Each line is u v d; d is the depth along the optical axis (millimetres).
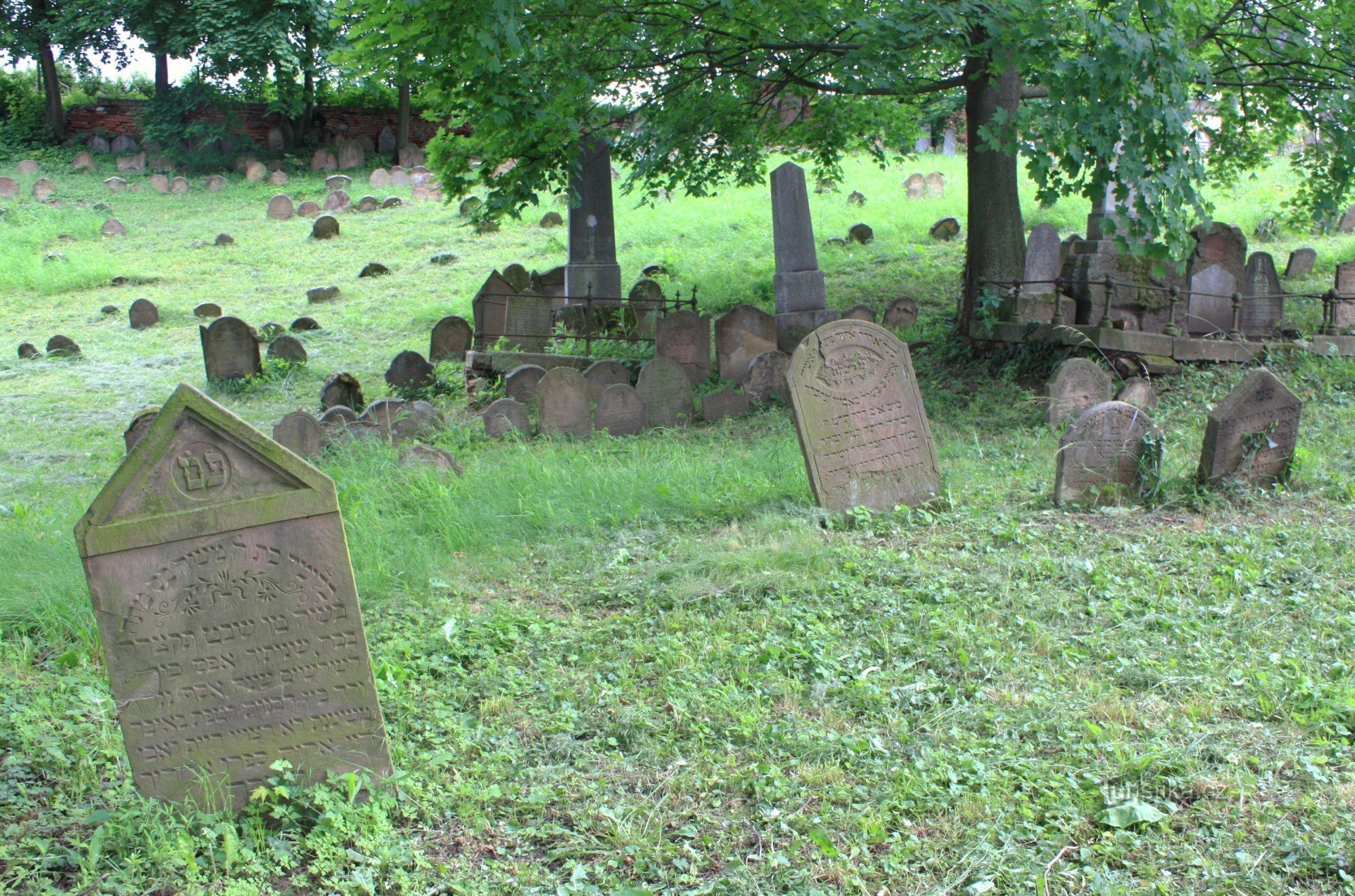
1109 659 5184
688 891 3555
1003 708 4660
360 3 11586
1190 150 10328
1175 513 7664
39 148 35938
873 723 4621
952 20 10992
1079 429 7664
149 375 15883
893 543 7043
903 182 28516
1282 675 4883
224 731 3979
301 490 3965
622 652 5465
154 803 3881
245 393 14641
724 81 14062
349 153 35656
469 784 4223
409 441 10680
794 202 13852
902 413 7754
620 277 17094
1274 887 3383
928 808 3922
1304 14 12758
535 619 5945
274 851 3812
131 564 3809
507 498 7988
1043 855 3619
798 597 6102
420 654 5488
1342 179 13242
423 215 28062
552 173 13820
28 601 6102
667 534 7434
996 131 10961
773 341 13523
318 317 19406
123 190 32281
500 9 10250
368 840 3861
